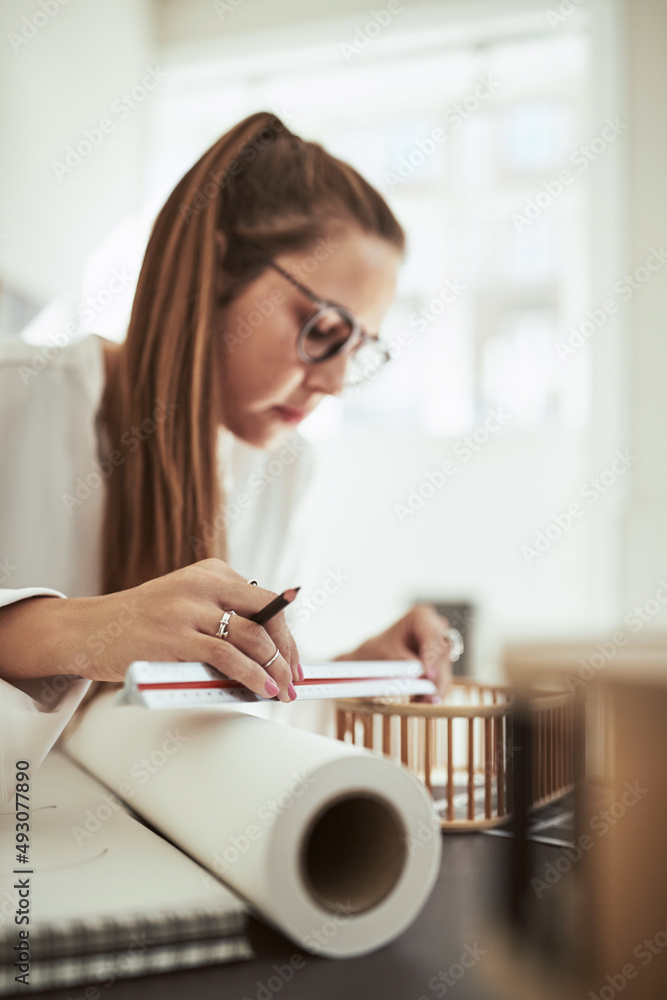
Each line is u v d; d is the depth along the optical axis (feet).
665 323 8.20
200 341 2.68
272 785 1.15
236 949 1.07
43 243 8.07
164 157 11.69
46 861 1.24
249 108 11.25
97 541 2.83
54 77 8.19
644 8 8.50
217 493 2.71
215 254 2.77
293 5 10.05
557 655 0.85
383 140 11.55
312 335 2.86
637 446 8.14
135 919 1.01
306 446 3.93
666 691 0.79
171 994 0.96
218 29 10.25
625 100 8.45
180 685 1.40
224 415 3.03
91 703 2.31
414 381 11.27
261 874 1.07
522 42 9.86
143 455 2.69
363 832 1.20
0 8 7.34
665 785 0.80
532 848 1.12
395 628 2.50
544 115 11.14
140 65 9.98
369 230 2.89
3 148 7.43
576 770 0.94
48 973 0.97
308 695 1.64
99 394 2.90
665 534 7.95
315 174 2.92
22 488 2.78
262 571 3.76
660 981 0.80
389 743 1.73
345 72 10.55
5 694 1.54
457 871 1.42
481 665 9.41
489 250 11.29
